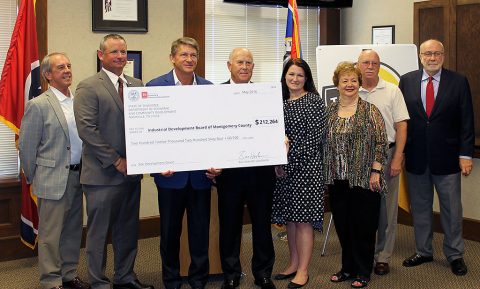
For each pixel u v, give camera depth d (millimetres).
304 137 3207
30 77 3752
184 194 3111
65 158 3242
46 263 3232
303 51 5664
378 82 3604
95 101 2926
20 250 4098
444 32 4602
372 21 5336
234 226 3229
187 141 2979
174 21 4676
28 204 3873
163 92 2947
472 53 4434
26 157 3201
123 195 3070
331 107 3373
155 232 4703
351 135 3217
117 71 3027
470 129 3605
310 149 3211
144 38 4547
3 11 4090
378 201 3320
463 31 4477
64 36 4230
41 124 3195
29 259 4086
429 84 3668
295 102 3242
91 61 4352
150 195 4707
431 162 3656
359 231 3354
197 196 3160
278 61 5469
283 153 3080
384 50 4289
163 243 3146
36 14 4078
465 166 3611
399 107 3559
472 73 4445
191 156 2982
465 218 4590
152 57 4594
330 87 4234
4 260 4043
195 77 3182
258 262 3289
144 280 3564
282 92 3271
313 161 3229
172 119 2959
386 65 4266
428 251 3865
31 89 3758
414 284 3457
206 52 5023
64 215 3279
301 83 3236
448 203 3678
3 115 3729
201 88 3000
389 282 3490
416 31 4816
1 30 4090
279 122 3088
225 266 3279
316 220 3242
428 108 3662
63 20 4215
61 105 3303
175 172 3055
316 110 3230
